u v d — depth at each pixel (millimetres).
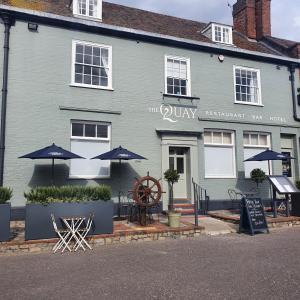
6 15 11734
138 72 13719
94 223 9188
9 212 8352
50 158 11000
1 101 11484
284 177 12812
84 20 12805
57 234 8727
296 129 16828
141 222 10766
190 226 10445
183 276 6188
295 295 5152
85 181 12398
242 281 5859
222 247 8625
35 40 12195
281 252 7961
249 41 18578
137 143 13320
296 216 12531
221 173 14969
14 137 11539
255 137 16016
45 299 5145
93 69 13188
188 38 15227
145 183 13125
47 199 8805
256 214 10648
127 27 14086
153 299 5086
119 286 5668
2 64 11641
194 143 14273
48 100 12148
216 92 15133
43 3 13727
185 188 14305
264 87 16328
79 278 6117
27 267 6879
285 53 17469
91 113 12742
